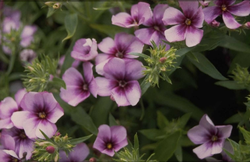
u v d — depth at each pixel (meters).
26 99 0.33
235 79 0.35
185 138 0.36
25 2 0.44
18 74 0.42
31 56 0.42
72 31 0.36
